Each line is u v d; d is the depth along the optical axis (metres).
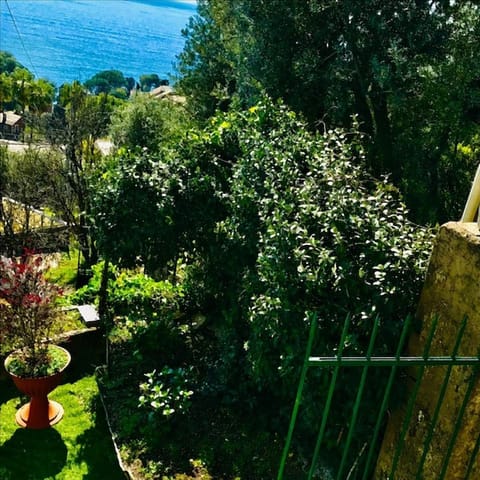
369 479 4.15
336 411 4.12
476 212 3.14
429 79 10.69
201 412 5.92
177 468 5.23
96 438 6.11
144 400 5.70
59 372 6.03
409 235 4.06
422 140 11.46
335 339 3.97
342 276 3.86
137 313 7.68
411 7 10.99
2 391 6.77
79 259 13.70
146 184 6.61
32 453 5.83
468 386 2.82
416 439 3.35
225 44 14.84
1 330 6.06
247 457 5.30
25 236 13.43
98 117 13.54
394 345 3.77
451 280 3.06
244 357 5.89
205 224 6.75
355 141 6.04
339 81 11.49
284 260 4.20
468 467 2.97
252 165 5.74
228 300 7.17
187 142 7.03
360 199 4.34
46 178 12.95
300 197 4.71
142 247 6.90
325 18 11.62
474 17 10.41
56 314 6.46
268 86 11.98
